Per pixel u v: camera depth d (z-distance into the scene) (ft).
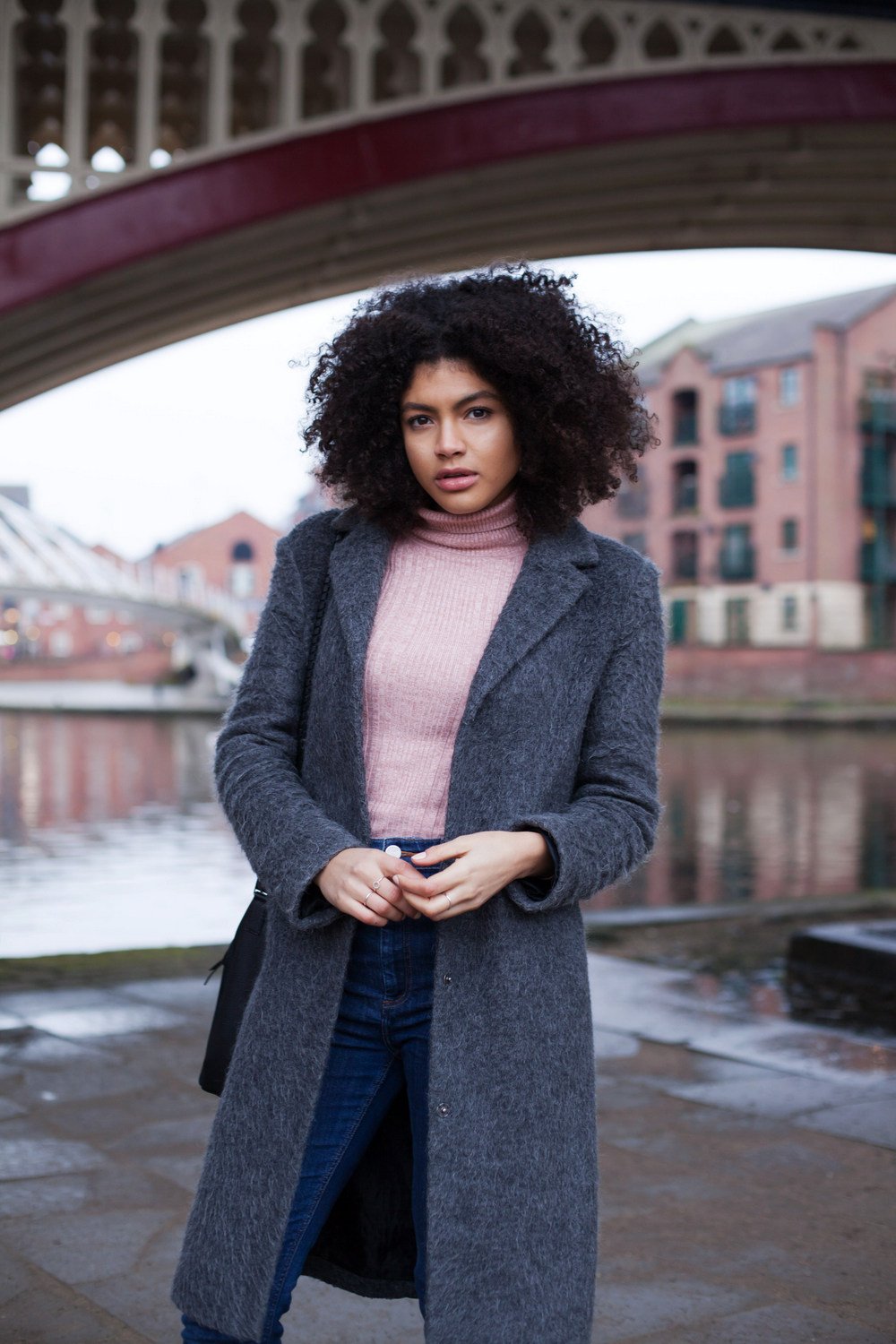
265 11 27.32
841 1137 11.81
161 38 27.48
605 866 5.02
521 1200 4.92
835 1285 8.81
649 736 5.36
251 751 5.35
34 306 27.50
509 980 5.02
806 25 27.30
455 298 5.47
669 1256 9.26
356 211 28.32
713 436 145.89
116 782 72.79
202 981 18.02
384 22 27.91
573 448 5.32
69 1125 11.88
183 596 211.82
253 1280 5.06
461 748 5.14
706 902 30.76
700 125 27.04
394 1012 5.20
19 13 25.55
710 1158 11.29
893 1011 17.21
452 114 26.63
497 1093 4.98
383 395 5.43
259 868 5.09
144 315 30.86
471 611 5.36
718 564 145.89
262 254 28.71
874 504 141.18
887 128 27.76
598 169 28.53
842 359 139.54
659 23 27.55
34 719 160.56
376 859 4.86
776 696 140.77
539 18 28.19
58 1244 9.31
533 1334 4.83
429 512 5.55
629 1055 14.49
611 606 5.38
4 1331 8.02
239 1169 5.17
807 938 19.70
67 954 20.27
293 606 5.58
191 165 26.03
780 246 34.22
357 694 5.25
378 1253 5.52
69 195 25.71
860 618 141.90
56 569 199.82
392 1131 5.50
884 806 54.95
